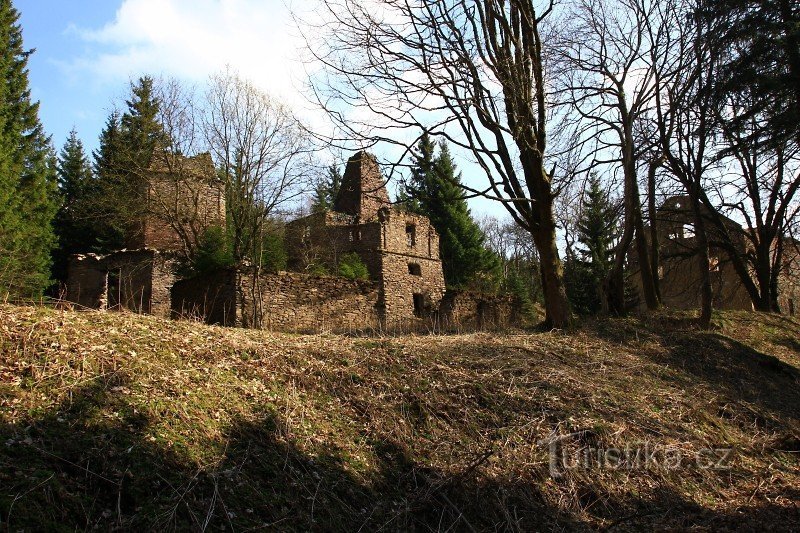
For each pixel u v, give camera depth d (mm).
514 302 32969
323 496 6055
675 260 28594
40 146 30734
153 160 28000
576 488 7723
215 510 5227
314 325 21031
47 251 27297
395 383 8977
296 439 6828
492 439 8266
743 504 8156
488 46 14344
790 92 14984
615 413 9906
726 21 15844
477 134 14281
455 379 9602
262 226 24609
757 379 14695
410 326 18891
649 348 14734
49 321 7426
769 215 25391
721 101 16719
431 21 13422
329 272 25984
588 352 13188
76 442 5320
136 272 23734
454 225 42750
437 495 6684
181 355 7809
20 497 4434
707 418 10875
